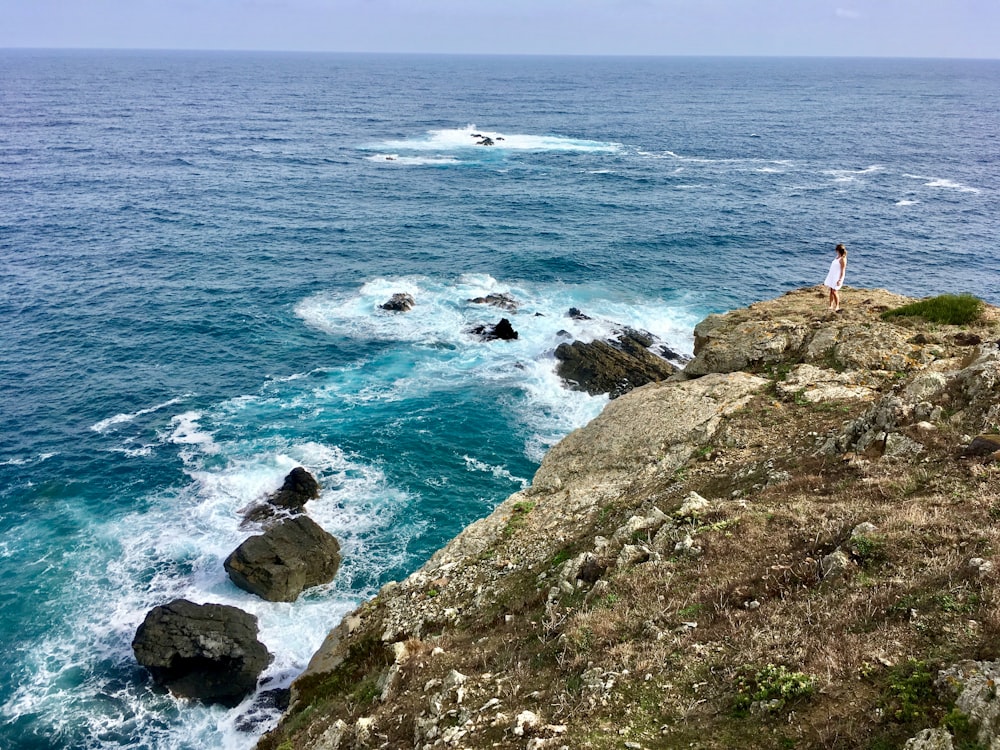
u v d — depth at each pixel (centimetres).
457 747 866
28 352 3869
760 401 1789
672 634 932
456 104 17025
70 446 3061
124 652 2111
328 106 16112
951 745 575
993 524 898
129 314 4372
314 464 2950
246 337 4128
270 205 6988
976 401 1244
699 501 1305
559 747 774
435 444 3091
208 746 1853
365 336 4141
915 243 6000
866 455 1269
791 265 5494
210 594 2308
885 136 12012
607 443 1888
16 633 2158
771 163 9700
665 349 3884
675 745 725
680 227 6475
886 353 1833
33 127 11131
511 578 1448
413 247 5772
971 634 695
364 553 2483
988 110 16350
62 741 1864
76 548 2491
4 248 5372
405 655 1284
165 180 7850
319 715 1263
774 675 758
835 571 922
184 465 2947
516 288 4891
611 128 13075
